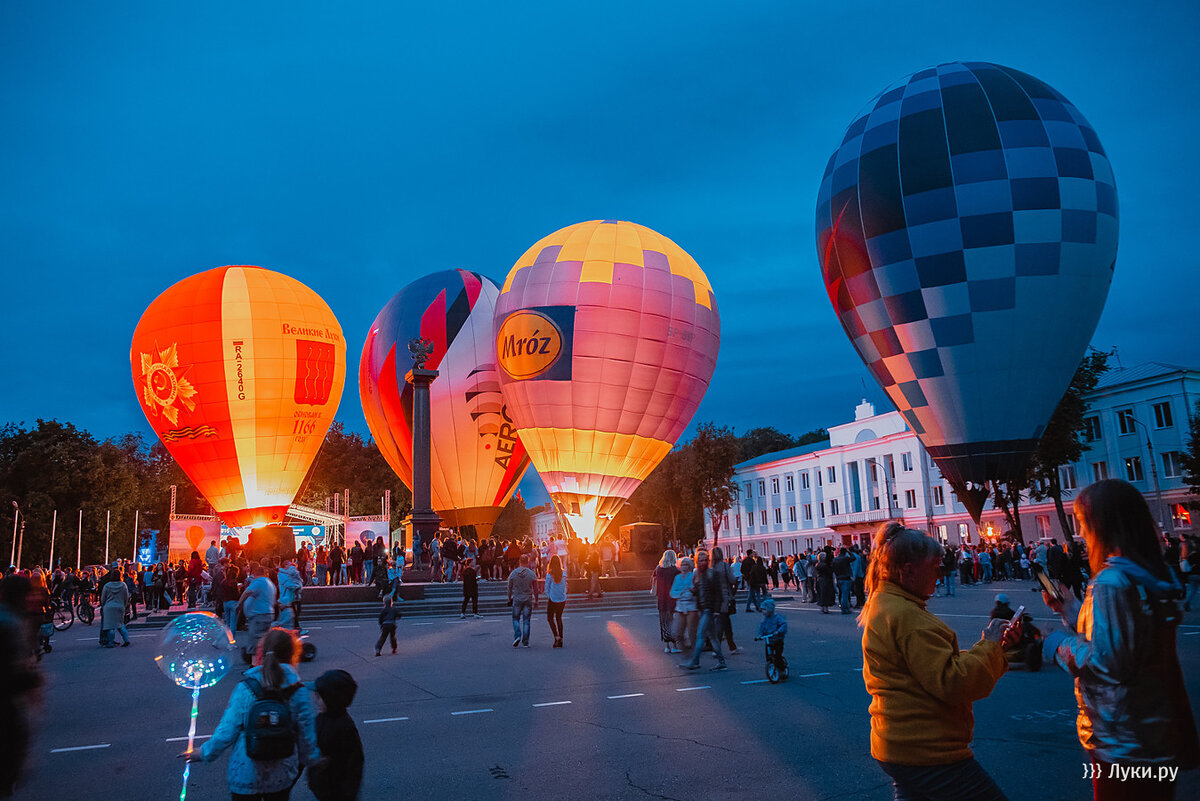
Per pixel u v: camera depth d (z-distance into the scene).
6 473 60.75
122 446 77.50
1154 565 3.10
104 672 13.50
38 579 16.30
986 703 8.91
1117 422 49.84
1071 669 3.15
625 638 17.20
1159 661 3.01
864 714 8.90
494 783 6.48
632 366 33.88
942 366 21.50
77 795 6.43
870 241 21.98
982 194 20.75
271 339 36.16
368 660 14.27
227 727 4.36
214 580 22.62
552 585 15.79
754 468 80.56
